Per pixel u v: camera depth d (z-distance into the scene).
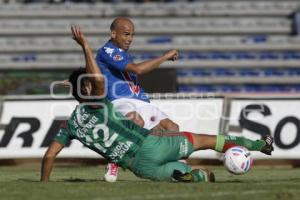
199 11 80.69
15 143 42.66
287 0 81.31
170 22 79.81
